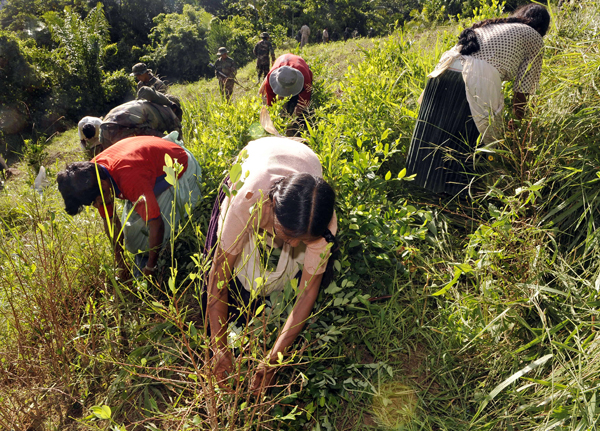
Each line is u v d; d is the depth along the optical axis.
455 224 2.97
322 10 39.53
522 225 2.42
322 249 1.83
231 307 2.29
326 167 2.77
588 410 1.58
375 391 2.04
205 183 3.12
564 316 2.08
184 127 5.19
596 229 2.28
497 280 2.28
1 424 2.03
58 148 9.95
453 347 2.22
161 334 2.38
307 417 1.92
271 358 1.87
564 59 2.93
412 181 3.34
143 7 35.50
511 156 2.67
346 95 4.59
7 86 16.50
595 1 3.34
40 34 21.95
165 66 27.81
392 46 5.36
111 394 2.17
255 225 1.87
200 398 1.71
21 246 2.51
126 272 2.61
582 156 2.52
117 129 3.76
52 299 2.24
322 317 2.32
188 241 2.87
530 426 1.82
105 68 26.45
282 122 4.14
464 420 1.96
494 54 2.71
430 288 2.50
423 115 3.05
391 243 2.48
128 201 2.82
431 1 14.07
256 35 28.42
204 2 43.81
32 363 2.25
